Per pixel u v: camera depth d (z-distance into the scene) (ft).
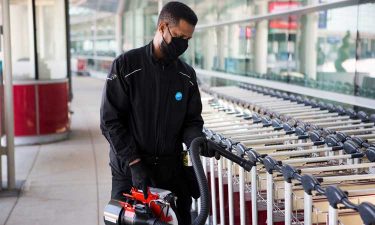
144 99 7.39
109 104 7.32
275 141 10.63
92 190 17.31
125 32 63.21
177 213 7.66
